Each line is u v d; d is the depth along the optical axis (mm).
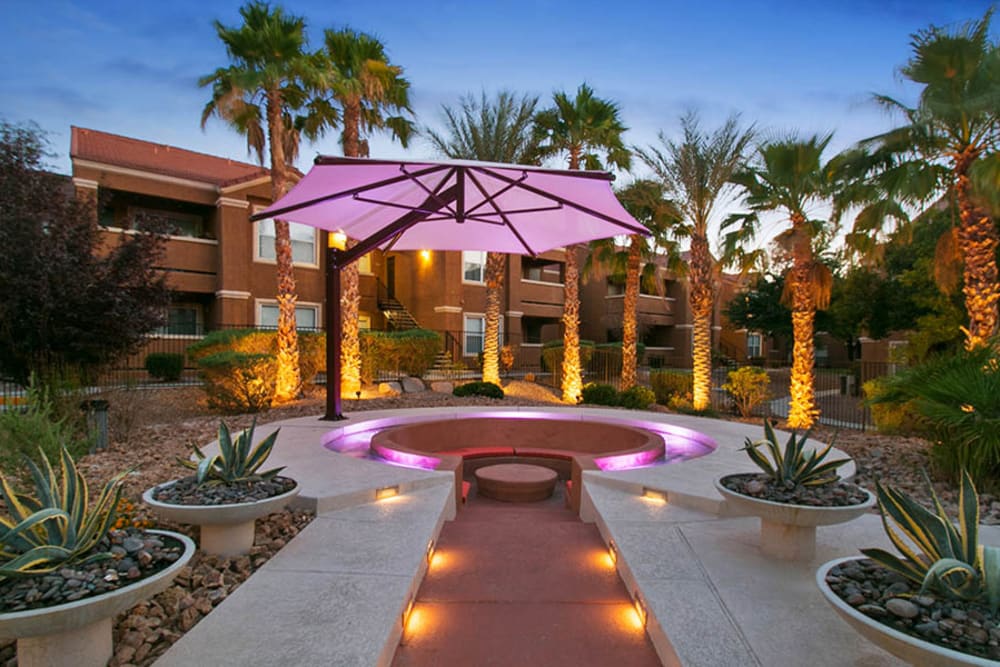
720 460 6527
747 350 41844
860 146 10742
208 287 19219
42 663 2324
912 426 9422
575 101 15766
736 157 13820
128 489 5328
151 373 16766
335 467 5926
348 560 3646
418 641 2988
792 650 2602
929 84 9641
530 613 3305
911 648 1977
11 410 5453
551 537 4582
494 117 15992
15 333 8188
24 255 7781
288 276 13461
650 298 33000
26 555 2396
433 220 8469
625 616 3281
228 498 3670
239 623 2812
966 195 10086
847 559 2740
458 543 4430
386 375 18469
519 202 7625
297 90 13961
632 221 6766
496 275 17266
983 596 2209
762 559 3686
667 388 19125
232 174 21281
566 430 8805
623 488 5406
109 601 2283
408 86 14586
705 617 2895
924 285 16953
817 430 10969
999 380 5590
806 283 12594
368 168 6094
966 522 2441
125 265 8906
